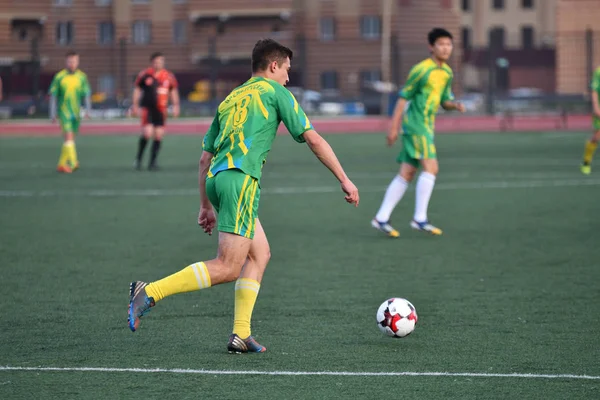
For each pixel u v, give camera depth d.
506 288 25.45
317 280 26.67
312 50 181.75
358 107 140.62
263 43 18.95
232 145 18.31
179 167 64.12
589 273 27.55
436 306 23.30
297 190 50.25
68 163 66.75
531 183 52.56
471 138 94.25
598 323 21.39
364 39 180.50
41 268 28.47
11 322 21.55
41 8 182.62
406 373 17.31
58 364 17.97
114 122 121.31
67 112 59.41
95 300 23.95
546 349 19.06
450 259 30.02
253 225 18.34
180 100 157.50
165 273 27.73
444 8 187.50
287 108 18.33
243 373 17.31
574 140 89.69
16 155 74.81
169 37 184.38
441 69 34.72
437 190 49.72
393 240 34.00
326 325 21.27
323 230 36.47
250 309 18.86
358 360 18.22
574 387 16.48
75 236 34.72
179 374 17.27
